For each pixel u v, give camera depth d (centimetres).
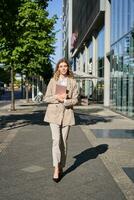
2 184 733
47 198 649
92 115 2433
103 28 3906
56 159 766
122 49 2542
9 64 2797
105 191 694
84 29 5309
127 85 2355
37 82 4869
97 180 770
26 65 2969
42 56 3123
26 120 2008
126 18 2405
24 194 670
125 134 1475
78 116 2336
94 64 4616
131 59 2247
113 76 2931
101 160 961
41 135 1412
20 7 1486
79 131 1554
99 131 1562
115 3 2872
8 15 1452
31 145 1183
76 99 789
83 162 937
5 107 3369
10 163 916
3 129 1605
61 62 802
